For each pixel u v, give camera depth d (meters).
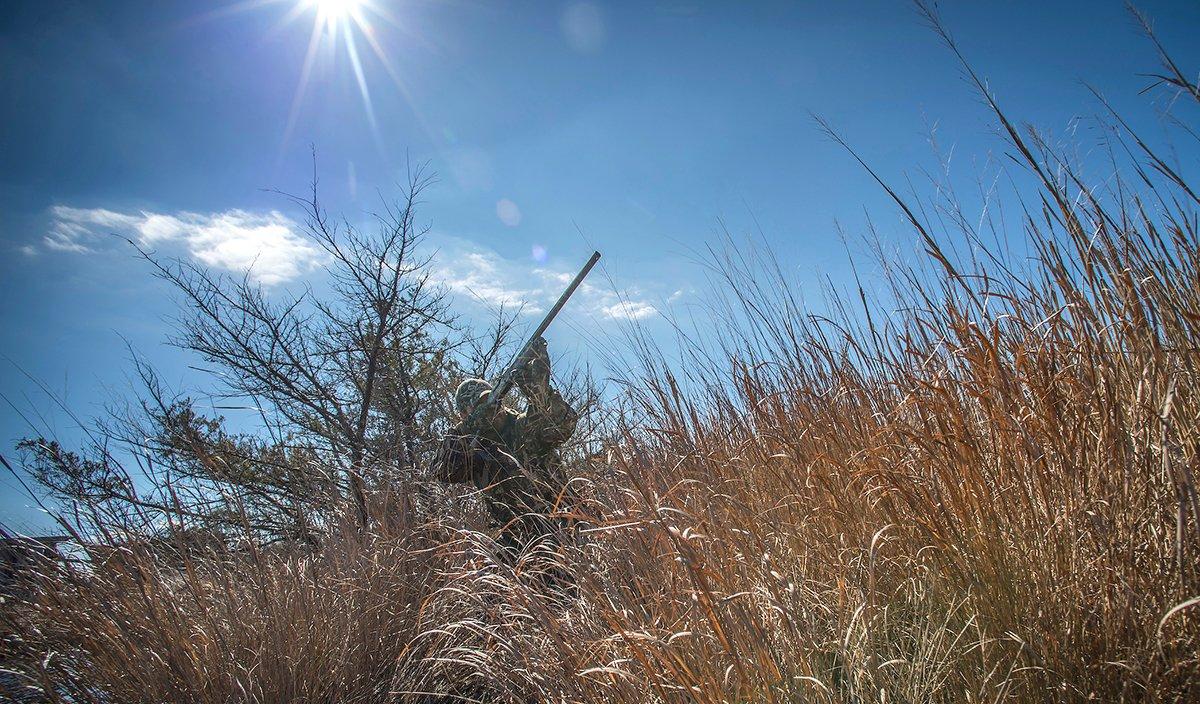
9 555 3.57
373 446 7.09
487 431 4.64
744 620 2.27
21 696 3.29
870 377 2.93
